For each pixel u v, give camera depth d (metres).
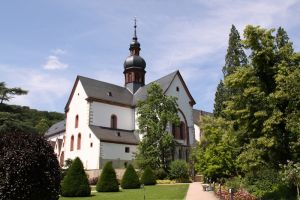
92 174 45.44
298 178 19.14
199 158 36.75
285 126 21.09
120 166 49.81
